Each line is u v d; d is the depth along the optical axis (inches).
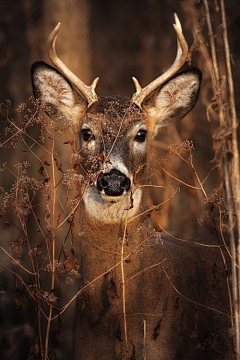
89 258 434.3
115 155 437.4
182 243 485.7
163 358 435.2
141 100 479.8
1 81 713.6
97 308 425.4
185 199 633.6
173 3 858.1
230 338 456.1
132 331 422.9
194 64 795.4
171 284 435.5
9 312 547.8
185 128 725.9
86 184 427.2
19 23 709.3
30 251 414.0
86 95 475.8
